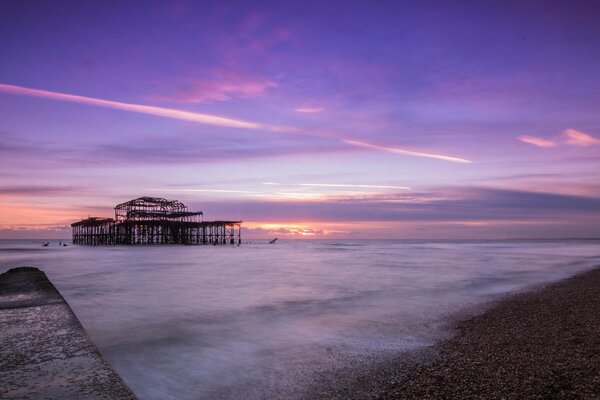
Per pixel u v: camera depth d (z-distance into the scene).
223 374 8.54
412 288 21.14
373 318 13.72
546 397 6.52
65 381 5.61
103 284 24.12
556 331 10.89
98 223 116.00
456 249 80.62
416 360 8.99
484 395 6.72
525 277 25.86
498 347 9.64
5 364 6.25
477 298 17.55
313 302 17.17
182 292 20.50
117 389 5.36
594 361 8.14
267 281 25.23
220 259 50.28
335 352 9.87
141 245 109.12
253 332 12.08
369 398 7.02
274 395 7.39
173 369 8.90
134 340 11.27
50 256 59.22
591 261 40.69
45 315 9.39
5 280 16.03
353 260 46.38
